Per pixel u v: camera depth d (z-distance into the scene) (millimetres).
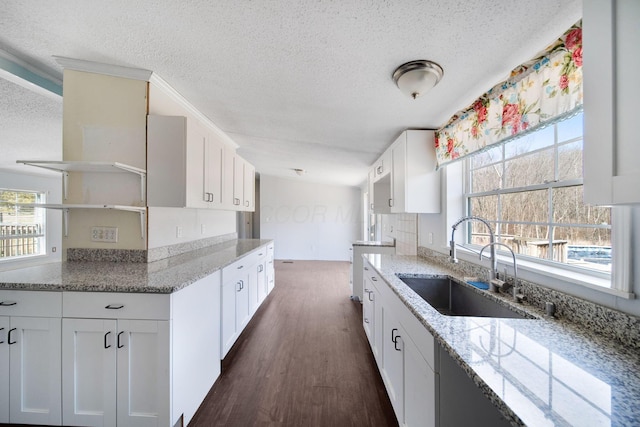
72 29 1457
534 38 1186
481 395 1025
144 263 2004
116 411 1385
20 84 1935
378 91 1801
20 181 5027
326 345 2523
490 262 1529
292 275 5465
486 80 1556
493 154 1874
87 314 1390
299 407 1706
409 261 2389
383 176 3229
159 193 1905
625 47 625
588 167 710
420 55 1375
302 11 1164
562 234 1336
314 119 2445
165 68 1805
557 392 650
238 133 3127
